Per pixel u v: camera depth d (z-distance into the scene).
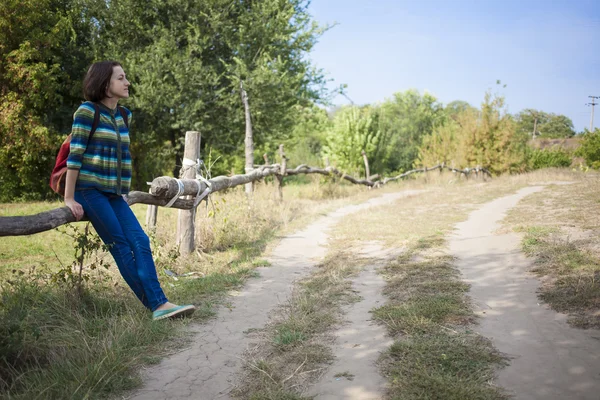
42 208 11.70
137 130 18.23
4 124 14.59
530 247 5.61
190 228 6.26
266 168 11.30
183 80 16.48
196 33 16.89
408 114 43.31
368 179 18.28
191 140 6.11
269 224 8.70
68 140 3.64
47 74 15.00
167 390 2.74
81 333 3.36
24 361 2.91
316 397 2.61
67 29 16.41
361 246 6.71
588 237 5.82
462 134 23.11
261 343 3.41
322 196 14.51
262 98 17.45
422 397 2.49
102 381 2.77
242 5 18.66
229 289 4.84
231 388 2.75
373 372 2.87
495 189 13.69
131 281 3.86
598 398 2.46
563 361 2.89
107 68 3.63
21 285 4.07
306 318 3.83
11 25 14.66
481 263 5.34
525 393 2.53
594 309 3.64
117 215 3.87
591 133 24.77
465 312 3.78
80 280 4.11
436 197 12.49
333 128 26.25
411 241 6.64
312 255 6.41
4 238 7.70
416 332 3.41
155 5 17.34
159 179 4.97
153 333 3.52
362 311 4.03
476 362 2.89
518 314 3.74
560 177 16.14
